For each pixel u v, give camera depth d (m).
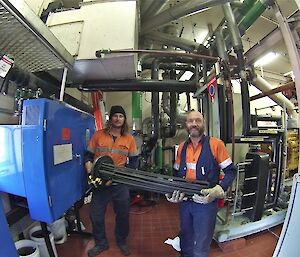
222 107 2.31
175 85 2.77
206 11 2.95
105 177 1.57
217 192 1.38
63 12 2.06
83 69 2.21
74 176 1.55
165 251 2.12
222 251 2.10
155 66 3.27
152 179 1.48
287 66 5.12
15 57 1.62
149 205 3.46
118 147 1.97
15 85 1.68
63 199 1.35
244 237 2.33
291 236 1.27
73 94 3.17
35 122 1.16
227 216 2.29
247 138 2.41
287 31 1.41
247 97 2.38
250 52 2.94
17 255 1.18
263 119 3.35
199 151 1.61
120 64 2.10
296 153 3.53
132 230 2.59
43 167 1.15
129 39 1.90
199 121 1.61
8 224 1.32
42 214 1.19
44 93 2.00
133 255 2.04
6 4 0.96
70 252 2.07
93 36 1.95
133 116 4.18
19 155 1.19
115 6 2.00
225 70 2.22
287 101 3.65
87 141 1.91
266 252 2.08
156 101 3.79
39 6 2.05
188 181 1.46
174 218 2.97
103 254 2.03
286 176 3.40
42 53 1.56
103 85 2.62
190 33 3.60
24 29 1.22
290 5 2.55
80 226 2.43
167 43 3.15
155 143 3.91
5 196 1.38
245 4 2.30
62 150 1.35
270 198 2.65
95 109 3.29
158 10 2.58
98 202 1.96
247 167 2.33
